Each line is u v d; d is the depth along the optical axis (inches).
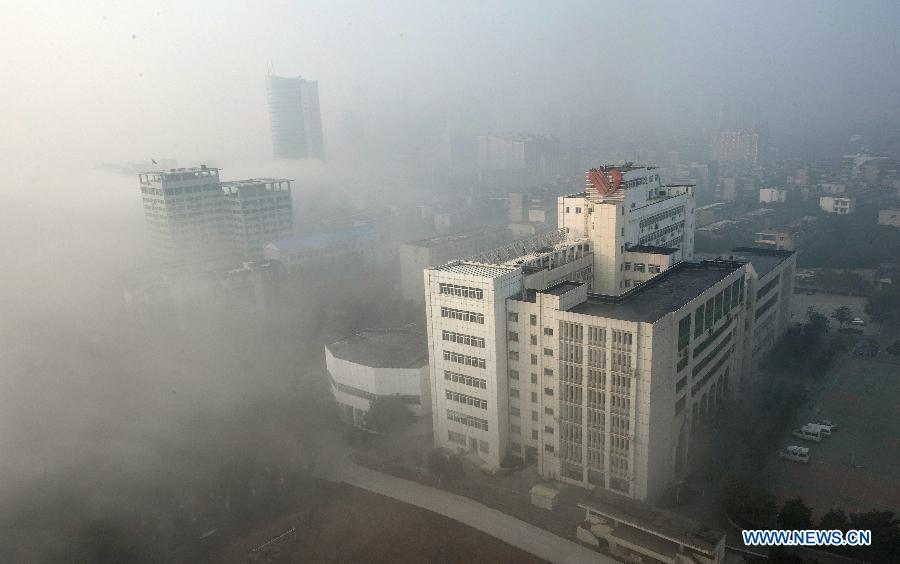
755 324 6008.9
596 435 4190.5
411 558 3814.0
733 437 5007.4
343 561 3833.7
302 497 4544.8
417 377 5477.4
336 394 5954.7
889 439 4968.0
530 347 4439.0
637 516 3722.9
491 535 3966.5
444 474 4566.9
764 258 6904.5
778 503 4202.8
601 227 5590.6
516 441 4739.2
